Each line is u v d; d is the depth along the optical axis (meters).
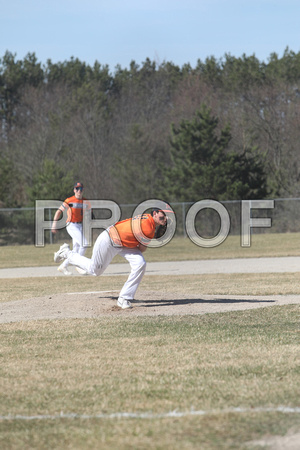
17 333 26.03
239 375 18.38
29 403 16.27
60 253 32.09
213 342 23.27
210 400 15.98
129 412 15.28
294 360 20.06
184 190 125.12
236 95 183.38
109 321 28.00
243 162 133.25
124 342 23.62
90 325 27.20
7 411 15.65
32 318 29.61
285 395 16.20
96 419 14.86
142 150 170.12
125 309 30.97
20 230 109.12
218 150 130.50
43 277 54.66
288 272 51.53
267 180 142.50
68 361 20.86
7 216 109.38
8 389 17.58
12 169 133.25
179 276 52.03
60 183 113.81
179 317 28.73
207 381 17.81
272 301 33.53
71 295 35.16
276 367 19.17
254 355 20.94
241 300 34.03
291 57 198.38
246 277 48.72
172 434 13.62
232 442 13.11
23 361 21.05
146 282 47.12
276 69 194.00
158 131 183.62
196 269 59.06
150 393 16.83
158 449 12.87
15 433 14.07
